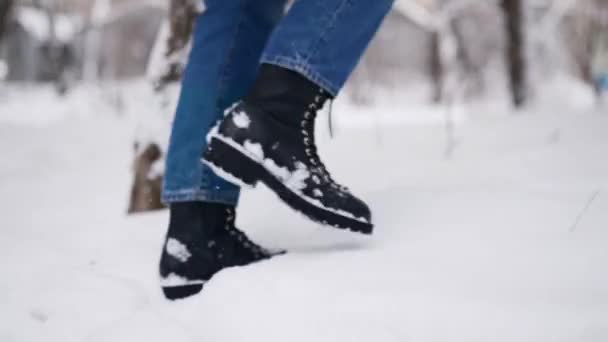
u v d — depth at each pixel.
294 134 1.01
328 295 0.88
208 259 1.08
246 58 1.15
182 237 1.08
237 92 1.14
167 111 2.08
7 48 23.16
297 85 1.02
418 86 19.28
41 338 1.00
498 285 0.87
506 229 1.10
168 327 0.93
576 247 0.97
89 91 15.32
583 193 1.35
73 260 1.36
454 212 1.20
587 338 0.71
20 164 4.23
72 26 19.02
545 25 13.12
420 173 2.13
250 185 1.00
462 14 13.33
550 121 3.57
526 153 2.33
